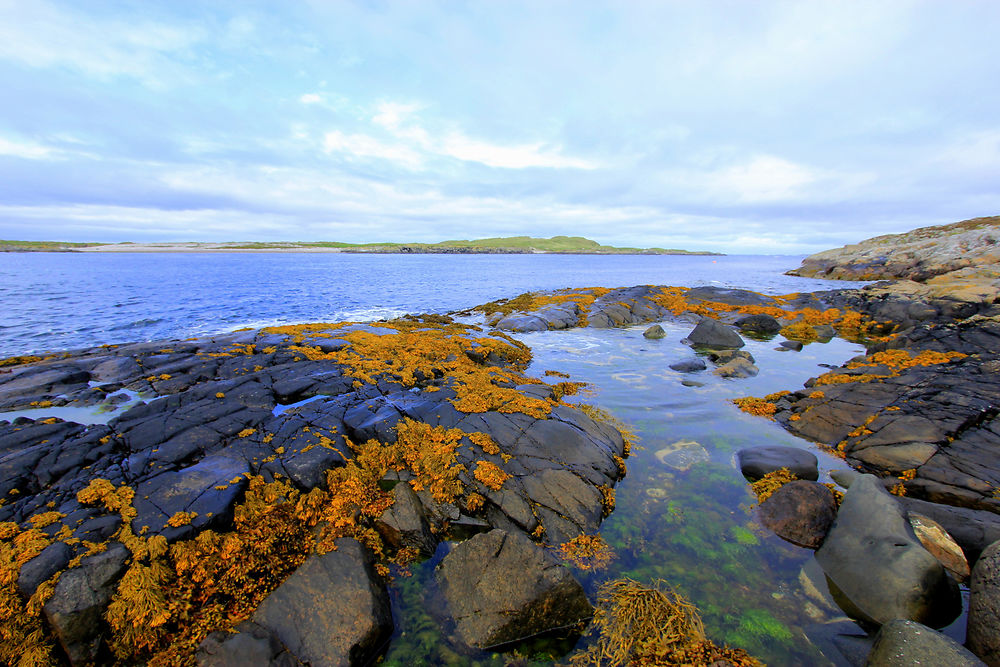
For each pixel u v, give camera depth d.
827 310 32.56
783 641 6.23
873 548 7.21
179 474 8.71
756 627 6.46
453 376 15.47
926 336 20.09
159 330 27.72
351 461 9.76
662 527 8.78
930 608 6.39
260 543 7.65
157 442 10.11
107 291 46.84
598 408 14.62
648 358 21.42
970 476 9.27
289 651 5.96
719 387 17.00
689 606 6.73
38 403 13.28
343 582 6.76
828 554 7.74
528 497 9.10
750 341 26.47
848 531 7.82
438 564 7.60
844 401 13.48
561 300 36.69
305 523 8.26
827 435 12.35
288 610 6.41
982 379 13.20
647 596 6.77
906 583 6.51
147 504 7.82
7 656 5.75
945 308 27.53
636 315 32.94
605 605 6.86
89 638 6.01
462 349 19.28
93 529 7.12
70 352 17.62
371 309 38.56
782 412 14.15
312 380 14.01
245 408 11.98
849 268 72.81
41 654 5.84
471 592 6.80
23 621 5.94
